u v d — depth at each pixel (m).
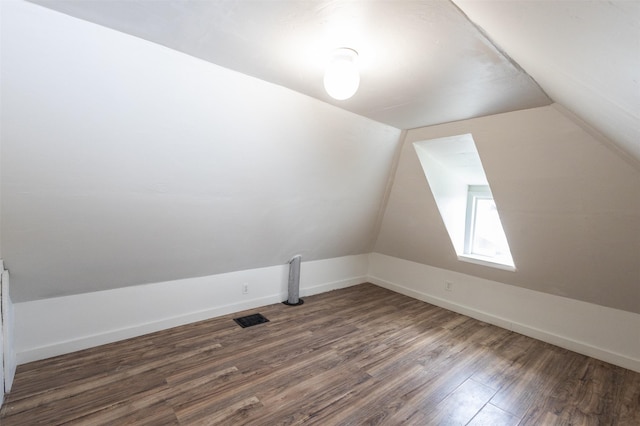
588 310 2.76
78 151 1.63
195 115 1.80
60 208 1.82
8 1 1.12
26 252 1.94
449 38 1.31
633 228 2.10
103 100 1.52
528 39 1.00
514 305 3.20
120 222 2.10
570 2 0.61
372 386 2.10
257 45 1.46
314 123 2.29
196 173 2.10
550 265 2.74
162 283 2.76
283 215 2.95
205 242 2.67
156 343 2.54
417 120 2.53
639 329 2.51
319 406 1.87
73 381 2.00
